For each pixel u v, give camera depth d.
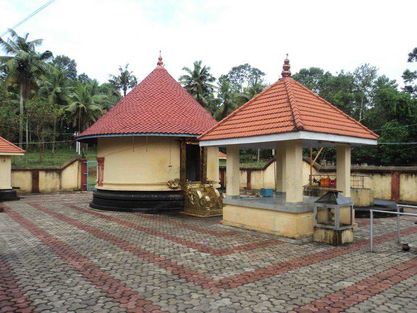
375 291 5.19
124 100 15.34
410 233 9.41
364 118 39.78
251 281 5.63
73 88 45.16
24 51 33.72
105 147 14.55
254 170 23.09
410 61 42.31
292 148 8.69
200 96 43.91
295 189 8.65
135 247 7.90
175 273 6.04
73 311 4.50
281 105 9.27
